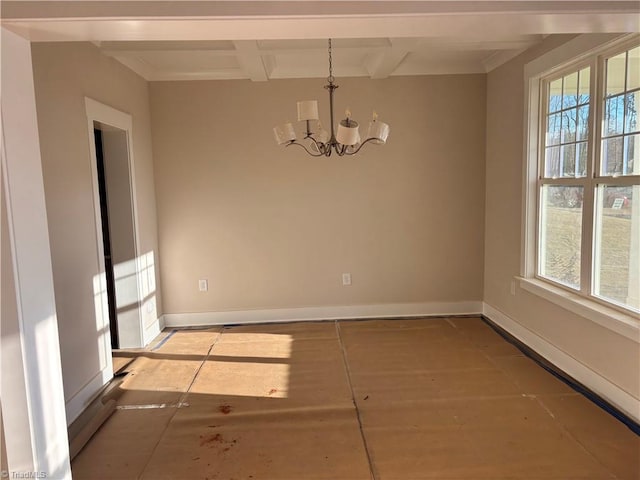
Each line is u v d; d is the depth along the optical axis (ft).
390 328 14.60
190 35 6.32
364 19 5.91
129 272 13.16
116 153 12.70
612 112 9.42
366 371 11.37
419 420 8.98
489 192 15.02
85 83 10.27
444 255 15.61
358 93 14.83
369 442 8.27
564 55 10.52
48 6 5.62
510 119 13.38
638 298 8.89
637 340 8.51
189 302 15.43
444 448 8.02
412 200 15.35
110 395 10.34
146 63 13.23
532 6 5.92
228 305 15.51
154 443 8.39
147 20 5.72
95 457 7.98
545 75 11.70
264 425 8.95
